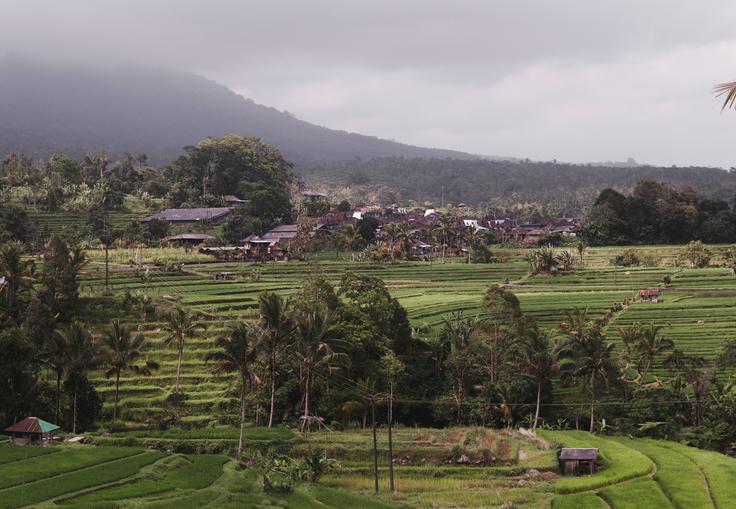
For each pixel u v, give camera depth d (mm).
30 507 53594
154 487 61469
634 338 109625
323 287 109438
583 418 102625
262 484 66562
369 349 103312
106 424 95250
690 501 68375
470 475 81688
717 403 95062
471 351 105688
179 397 99438
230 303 138000
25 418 82688
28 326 108062
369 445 86812
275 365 97562
